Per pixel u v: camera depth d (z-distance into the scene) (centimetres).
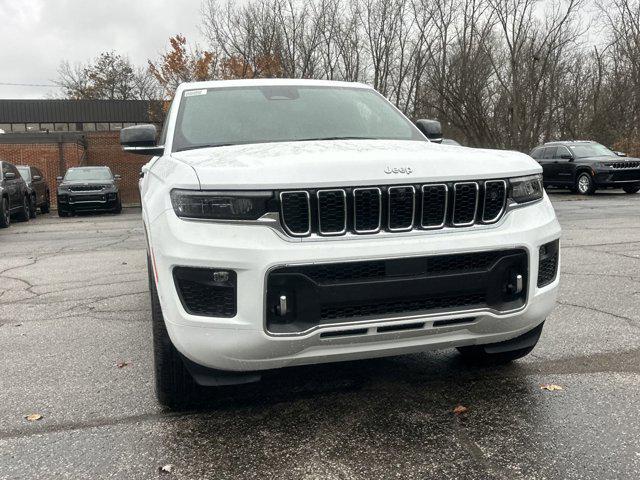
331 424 304
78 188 1894
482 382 354
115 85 5897
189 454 277
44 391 358
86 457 276
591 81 3672
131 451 281
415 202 279
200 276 269
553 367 374
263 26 3094
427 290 277
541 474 251
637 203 1645
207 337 271
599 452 267
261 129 396
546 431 289
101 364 405
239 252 263
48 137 2766
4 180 1518
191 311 275
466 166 291
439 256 279
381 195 274
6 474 262
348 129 409
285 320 269
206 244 266
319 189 269
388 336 281
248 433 297
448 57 3341
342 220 272
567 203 1695
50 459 274
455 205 286
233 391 351
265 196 265
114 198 1934
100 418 318
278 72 3102
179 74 2908
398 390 346
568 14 3159
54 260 905
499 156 313
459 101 3322
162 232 281
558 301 538
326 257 264
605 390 336
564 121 3691
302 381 364
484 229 290
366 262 270
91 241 1147
